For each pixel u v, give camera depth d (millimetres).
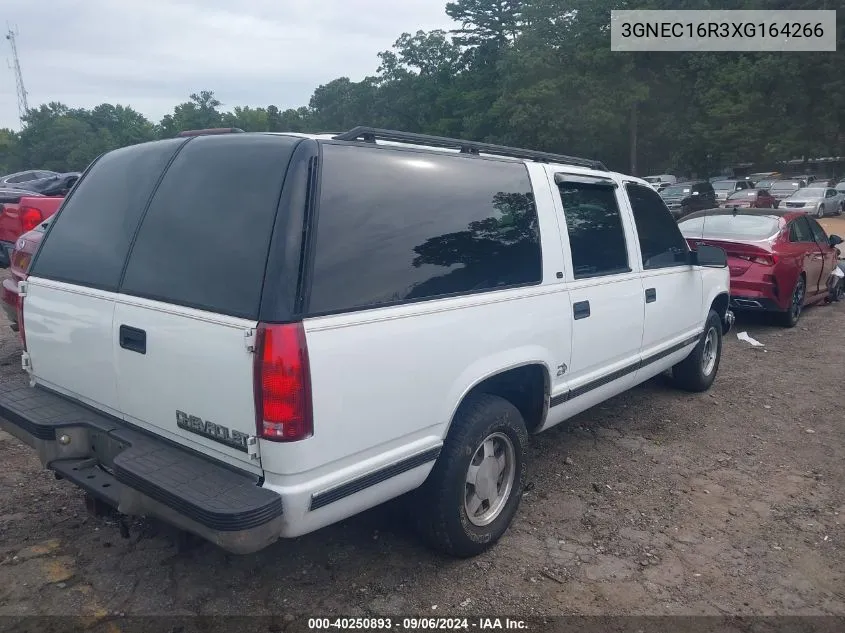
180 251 2871
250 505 2438
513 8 65000
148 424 2990
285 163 2707
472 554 3520
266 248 2572
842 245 20766
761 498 4352
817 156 51281
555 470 4656
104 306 3098
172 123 108125
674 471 4715
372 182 2938
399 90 69062
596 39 48312
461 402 3414
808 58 47250
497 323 3406
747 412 5977
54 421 3189
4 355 6613
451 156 3396
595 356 4289
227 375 2584
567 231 4043
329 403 2602
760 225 9484
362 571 3385
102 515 3258
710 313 6207
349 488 2736
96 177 3600
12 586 3148
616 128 48875
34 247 6078
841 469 4832
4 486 4105
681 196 27516
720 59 51594
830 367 7512
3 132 114312
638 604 3219
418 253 3045
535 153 4176
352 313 2695
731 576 3479
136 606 3051
